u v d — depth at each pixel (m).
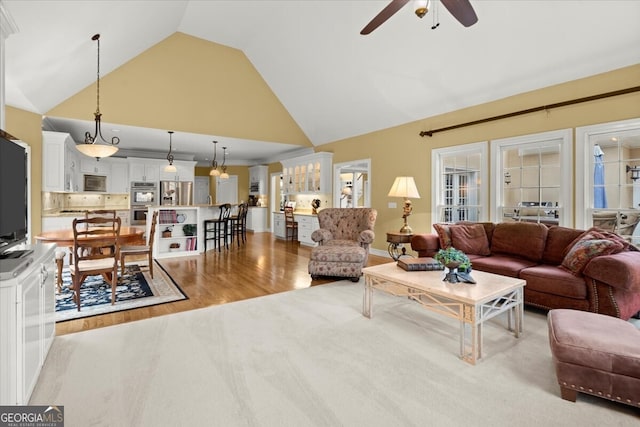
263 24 5.17
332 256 4.11
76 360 2.11
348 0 4.04
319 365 2.07
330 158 7.35
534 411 1.63
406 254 5.56
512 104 4.10
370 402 1.69
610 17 2.91
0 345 1.44
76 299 3.10
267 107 6.90
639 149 3.18
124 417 1.56
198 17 5.14
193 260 5.60
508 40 3.52
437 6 3.55
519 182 4.12
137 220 8.02
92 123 5.32
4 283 1.43
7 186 1.84
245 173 11.26
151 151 8.65
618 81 3.22
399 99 5.16
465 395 1.76
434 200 5.12
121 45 4.27
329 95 5.97
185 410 1.62
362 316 2.94
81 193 7.06
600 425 1.52
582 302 2.63
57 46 3.24
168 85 5.68
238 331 2.59
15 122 4.39
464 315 2.15
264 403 1.68
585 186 3.48
